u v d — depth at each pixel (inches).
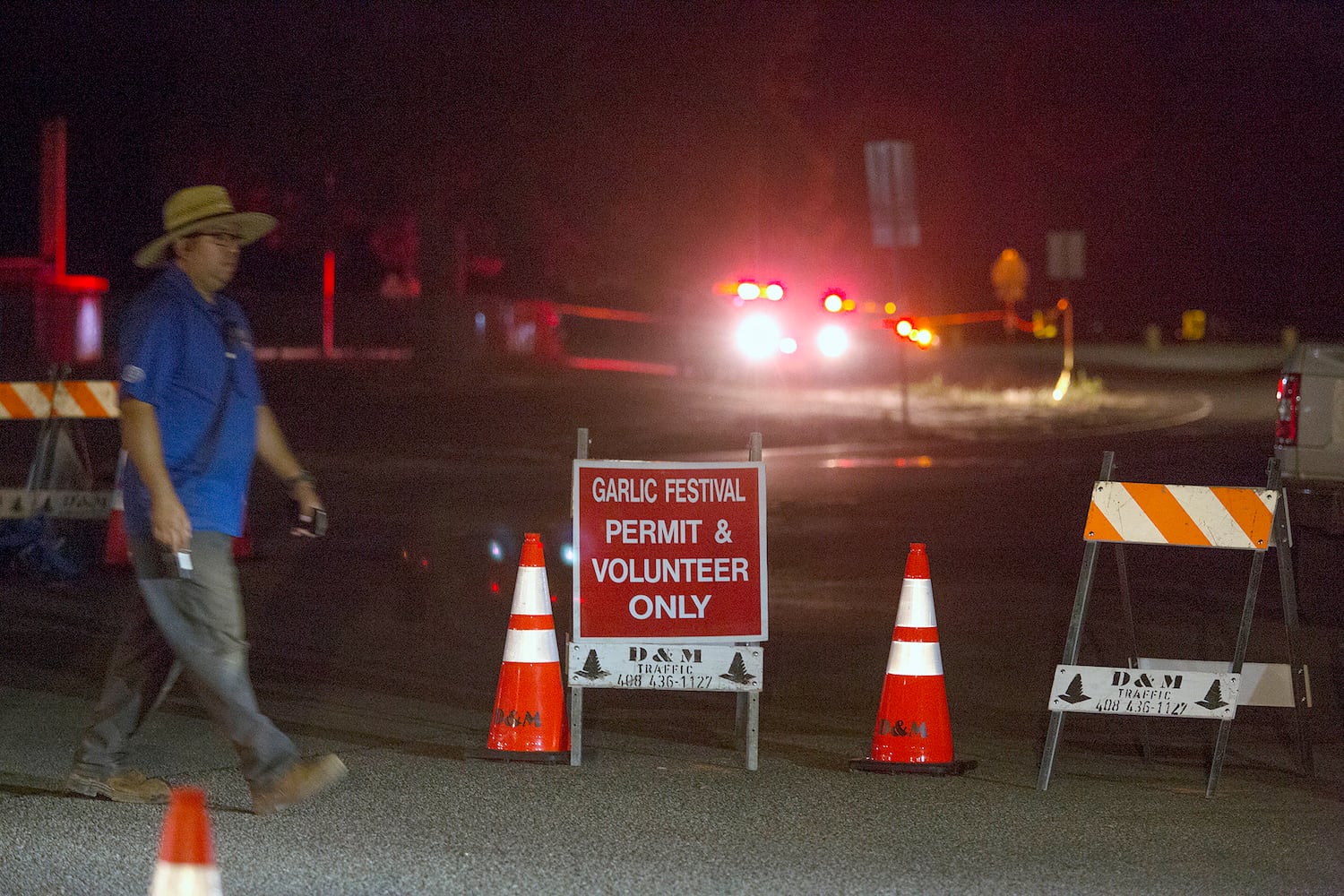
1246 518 438.6
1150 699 434.0
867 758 457.1
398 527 936.3
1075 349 3058.6
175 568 373.7
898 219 1509.6
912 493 1093.8
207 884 207.6
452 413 1614.2
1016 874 357.7
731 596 452.1
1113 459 443.8
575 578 448.5
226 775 431.2
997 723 518.0
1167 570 815.7
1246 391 2076.8
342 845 372.5
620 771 445.7
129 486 382.3
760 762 461.4
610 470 450.3
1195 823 402.0
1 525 768.9
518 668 458.0
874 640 642.2
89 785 401.7
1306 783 445.7
